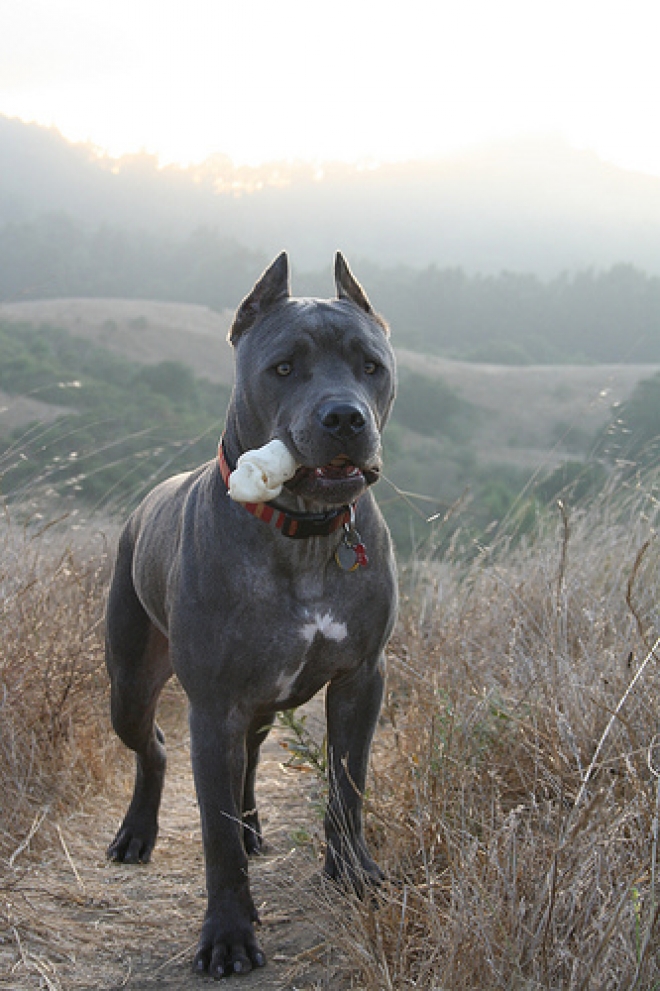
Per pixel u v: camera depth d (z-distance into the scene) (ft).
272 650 10.60
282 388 10.56
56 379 105.91
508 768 11.94
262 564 10.49
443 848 10.85
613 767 10.92
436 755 11.85
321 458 9.84
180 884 12.01
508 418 266.98
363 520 10.85
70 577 17.11
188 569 10.84
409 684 15.85
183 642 10.79
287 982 9.69
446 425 227.20
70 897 11.56
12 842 12.63
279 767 15.58
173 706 18.31
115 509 23.25
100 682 15.93
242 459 10.00
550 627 14.35
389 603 11.10
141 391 103.04
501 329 523.70
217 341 321.52
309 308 10.84
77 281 551.59
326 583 10.64
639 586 16.07
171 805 14.70
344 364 10.55
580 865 9.05
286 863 12.07
